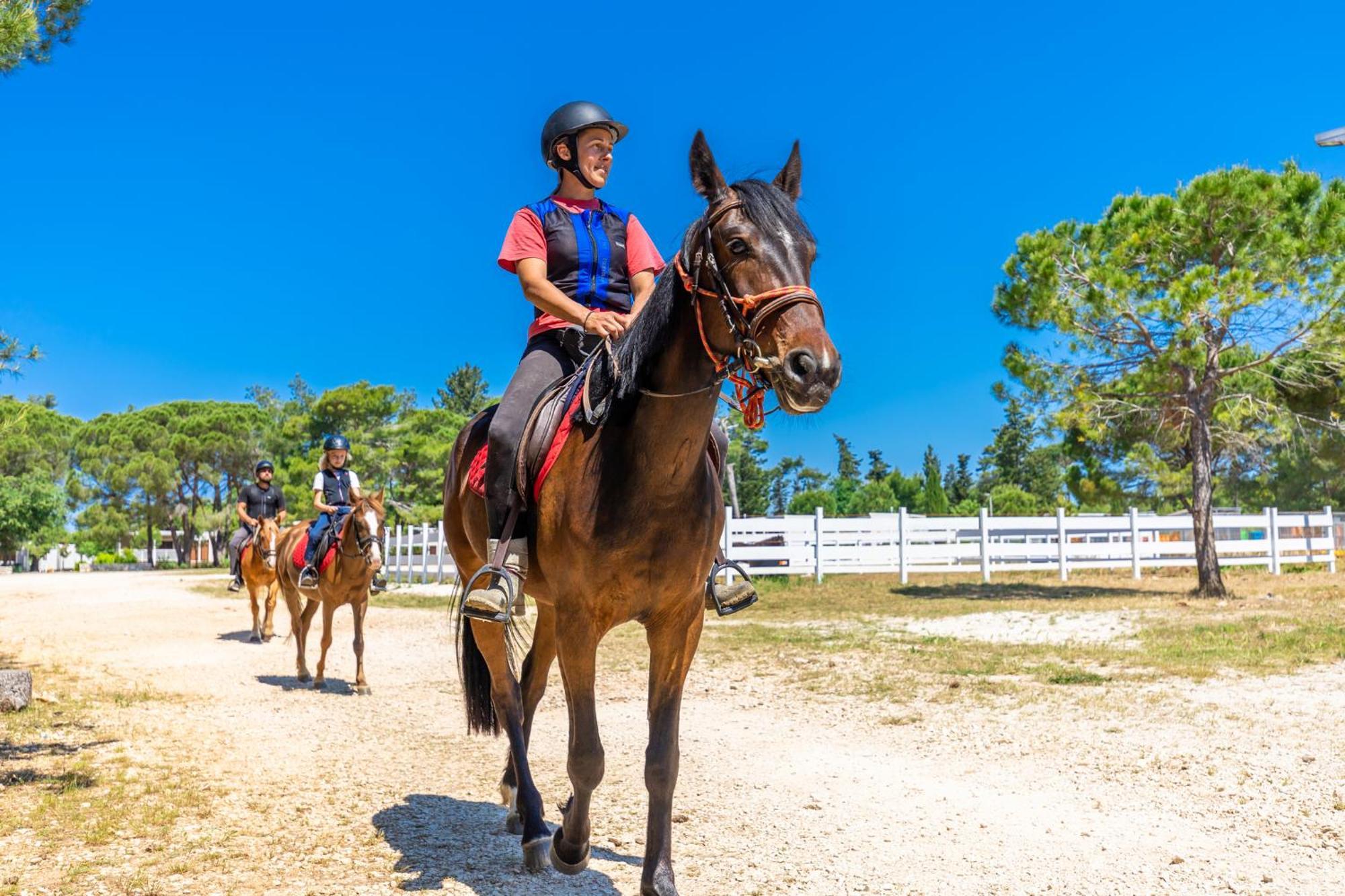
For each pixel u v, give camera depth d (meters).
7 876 4.06
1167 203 16.50
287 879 4.09
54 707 8.08
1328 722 6.53
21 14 6.49
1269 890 3.83
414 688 9.74
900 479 69.62
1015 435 80.12
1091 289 16.97
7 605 21.22
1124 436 21.45
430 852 4.45
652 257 4.39
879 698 8.16
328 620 9.62
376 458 52.06
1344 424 20.53
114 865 4.22
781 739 6.80
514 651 4.57
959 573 23.38
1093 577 22.50
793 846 4.48
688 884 4.03
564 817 4.26
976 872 4.11
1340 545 27.98
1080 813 4.88
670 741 3.68
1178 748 6.03
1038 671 9.10
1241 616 12.95
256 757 6.43
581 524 3.50
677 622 3.71
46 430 58.75
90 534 63.84
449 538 5.03
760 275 3.05
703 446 3.46
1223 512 31.58
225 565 60.84
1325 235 15.92
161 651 12.58
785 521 21.34
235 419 57.84
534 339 4.34
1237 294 15.68
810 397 2.86
